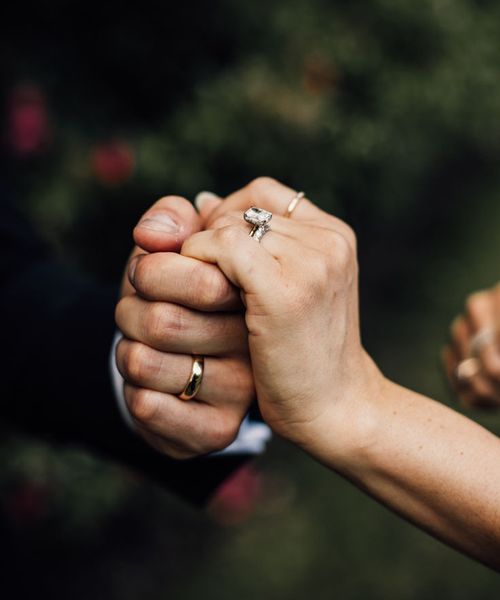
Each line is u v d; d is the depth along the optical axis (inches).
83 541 111.2
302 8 123.8
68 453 99.2
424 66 134.7
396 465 35.3
